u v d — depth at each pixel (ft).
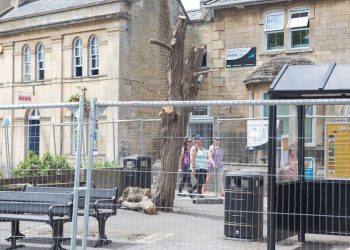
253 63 76.69
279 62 71.87
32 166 50.83
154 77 87.04
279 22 75.05
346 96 27.68
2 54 96.17
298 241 31.37
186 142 50.75
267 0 74.49
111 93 81.41
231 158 53.52
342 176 28.60
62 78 88.07
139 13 84.07
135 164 48.29
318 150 51.47
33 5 96.27
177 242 31.40
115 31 81.51
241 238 31.81
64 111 85.46
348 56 69.87
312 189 30.99
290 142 43.16
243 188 31.91
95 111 20.52
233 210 31.27
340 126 28.60
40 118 88.94
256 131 50.31
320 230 30.63
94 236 33.14
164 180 44.11
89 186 20.31
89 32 84.99
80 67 86.79
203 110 79.20
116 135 77.66
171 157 44.73
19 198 31.50
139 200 43.96
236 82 77.92
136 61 83.66
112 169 44.04
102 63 83.10
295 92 26.96
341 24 70.49
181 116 45.65
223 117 77.30
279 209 28.68
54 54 89.15
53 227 28.40
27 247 30.30
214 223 37.60
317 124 60.49
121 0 80.69
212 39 80.48
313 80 27.58
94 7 83.61
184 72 46.37
